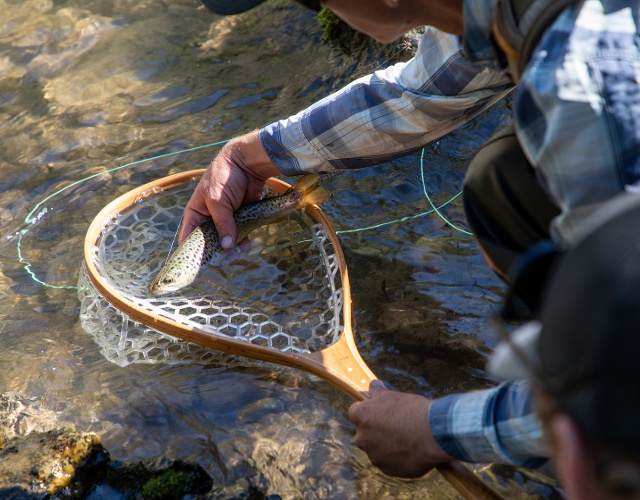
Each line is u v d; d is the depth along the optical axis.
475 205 2.16
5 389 2.66
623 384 0.77
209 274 3.04
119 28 5.35
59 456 2.31
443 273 3.02
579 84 1.48
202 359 2.76
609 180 1.47
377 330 2.79
